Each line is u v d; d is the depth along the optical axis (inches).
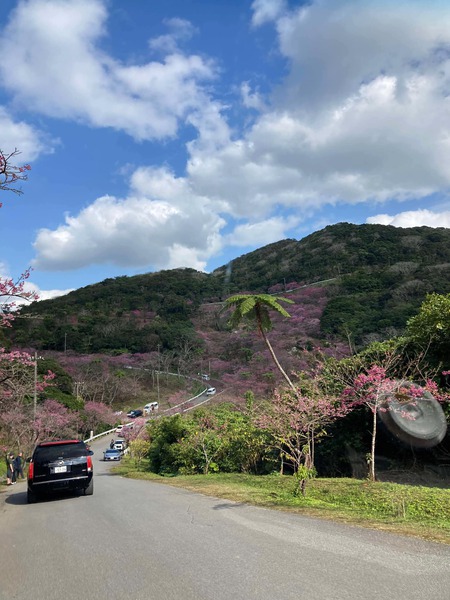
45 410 1421.0
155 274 4350.4
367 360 535.8
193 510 328.2
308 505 331.0
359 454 504.1
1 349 629.9
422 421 443.8
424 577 162.7
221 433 686.5
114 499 423.2
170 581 171.3
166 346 2847.0
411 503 306.7
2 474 995.3
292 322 1723.7
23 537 275.1
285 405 485.1
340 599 144.3
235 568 181.9
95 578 181.8
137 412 2310.5
